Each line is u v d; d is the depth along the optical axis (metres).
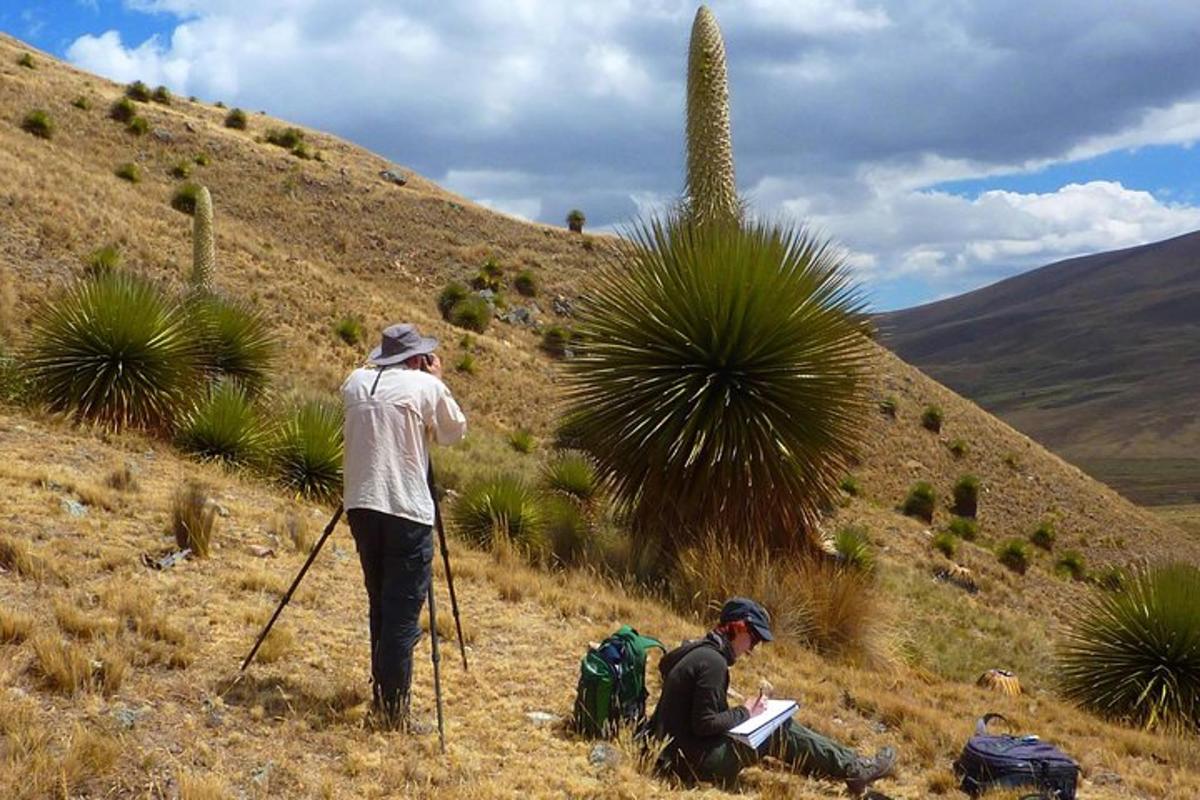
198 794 3.75
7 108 48.91
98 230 27.38
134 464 9.52
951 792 5.67
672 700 5.04
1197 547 48.12
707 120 11.12
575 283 54.75
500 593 8.06
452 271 52.72
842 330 10.51
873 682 8.20
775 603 9.20
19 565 5.75
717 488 10.09
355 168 64.69
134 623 5.42
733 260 10.30
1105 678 10.84
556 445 26.78
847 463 10.95
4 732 3.91
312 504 10.73
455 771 4.48
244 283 31.47
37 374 11.38
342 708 4.92
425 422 4.81
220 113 69.44
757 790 5.04
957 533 36.19
